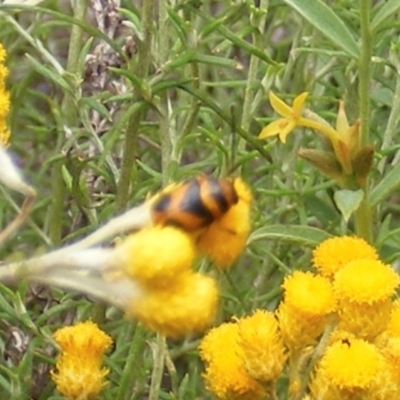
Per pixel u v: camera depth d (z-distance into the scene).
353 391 0.13
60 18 0.19
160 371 0.18
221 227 0.11
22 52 0.29
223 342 0.14
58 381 0.15
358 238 0.16
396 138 0.24
